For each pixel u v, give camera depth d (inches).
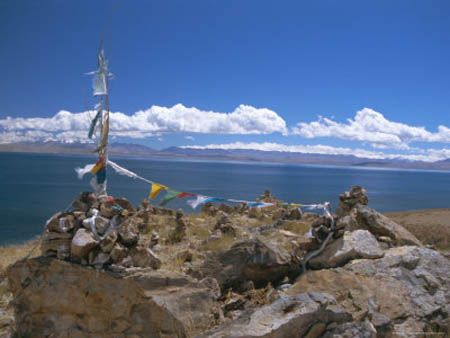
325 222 347.9
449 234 663.1
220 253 337.4
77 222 237.8
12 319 268.4
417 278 302.2
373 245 349.1
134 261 248.8
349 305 247.6
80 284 228.8
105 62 241.6
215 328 218.1
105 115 242.2
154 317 227.5
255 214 882.8
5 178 5083.7
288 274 337.7
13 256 492.7
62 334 227.5
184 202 2464.3
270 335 192.5
